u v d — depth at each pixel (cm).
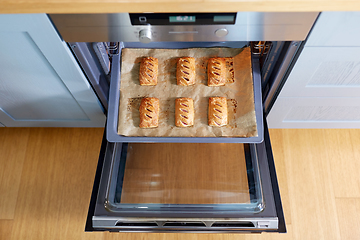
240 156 105
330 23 80
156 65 108
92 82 111
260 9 75
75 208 144
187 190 101
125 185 102
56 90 115
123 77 108
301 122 144
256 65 107
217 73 105
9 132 159
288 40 87
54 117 141
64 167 152
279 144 155
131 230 100
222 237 138
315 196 143
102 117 140
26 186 148
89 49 100
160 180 103
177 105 103
